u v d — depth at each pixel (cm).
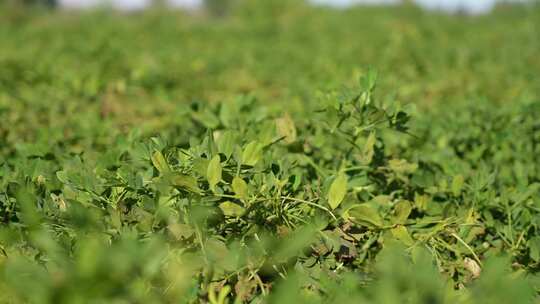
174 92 556
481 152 303
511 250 209
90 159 266
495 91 575
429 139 337
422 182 241
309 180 247
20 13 1512
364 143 242
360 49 859
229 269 165
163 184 174
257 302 164
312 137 287
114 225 173
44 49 823
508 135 324
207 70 706
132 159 234
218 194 176
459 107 434
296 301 143
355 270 187
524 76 661
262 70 700
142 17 1488
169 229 166
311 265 179
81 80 545
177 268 154
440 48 892
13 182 194
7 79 552
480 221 229
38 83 554
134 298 137
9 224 192
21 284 140
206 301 163
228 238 173
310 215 190
